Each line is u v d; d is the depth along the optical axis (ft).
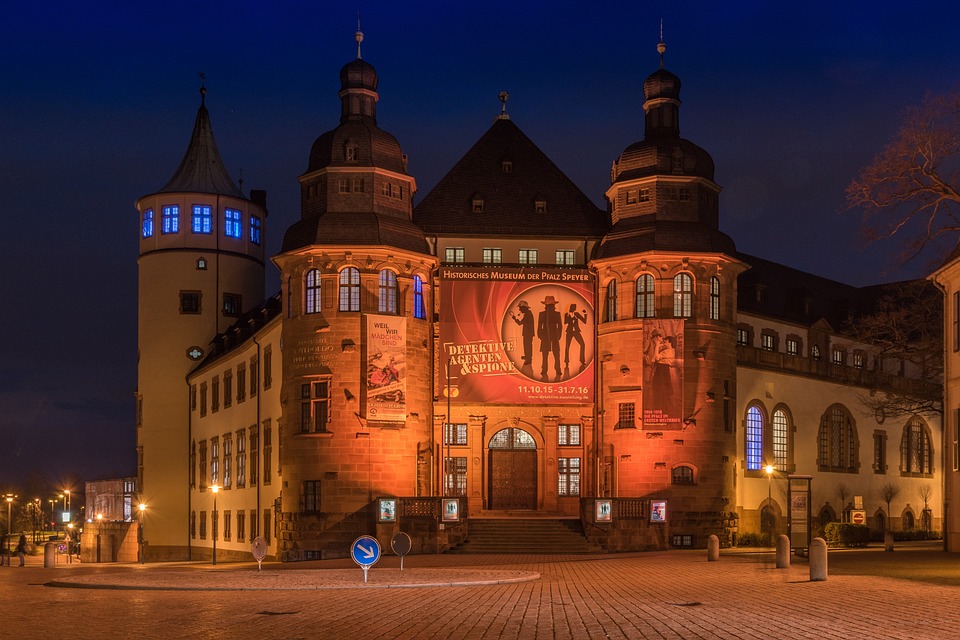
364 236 182.80
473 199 205.26
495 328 191.01
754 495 206.49
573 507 196.85
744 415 205.67
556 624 63.77
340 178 187.01
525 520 174.70
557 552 166.71
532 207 206.39
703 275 188.14
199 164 284.41
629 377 186.70
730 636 57.31
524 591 89.25
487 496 197.47
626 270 189.16
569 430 198.80
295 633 60.23
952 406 152.15
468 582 96.53
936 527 264.72
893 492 245.65
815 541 95.35
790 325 231.09
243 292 282.77
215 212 280.31
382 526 169.37
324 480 178.29
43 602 81.61
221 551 243.40
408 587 94.17
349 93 196.65
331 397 179.83
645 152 194.59
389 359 181.06
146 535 274.98
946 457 153.89
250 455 220.43
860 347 250.37
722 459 185.98
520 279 192.03
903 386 253.65
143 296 280.51
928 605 72.79
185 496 275.80
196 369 268.41
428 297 190.80
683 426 183.52
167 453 275.59
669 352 184.14
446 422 195.42
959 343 150.51
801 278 252.83
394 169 190.19
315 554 176.96
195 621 66.49
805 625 61.87
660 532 172.86
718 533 183.01
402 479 180.34
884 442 248.93
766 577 101.09
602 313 192.44
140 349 279.69
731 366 190.19
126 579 107.34
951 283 153.79
